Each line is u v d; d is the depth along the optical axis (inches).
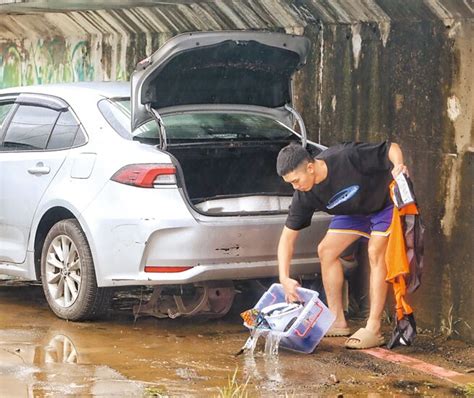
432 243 538.3
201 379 454.3
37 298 626.8
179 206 517.3
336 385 450.0
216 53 540.1
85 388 434.6
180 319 573.3
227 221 521.7
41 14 840.3
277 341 501.4
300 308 504.1
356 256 582.9
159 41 746.2
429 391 444.5
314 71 616.1
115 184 529.0
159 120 531.5
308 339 503.5
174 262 517.7
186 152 556.4
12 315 576.4
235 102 577.6
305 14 609.0
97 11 772.6
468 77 516.1
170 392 432.1
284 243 508.4
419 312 547.2
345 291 579.8
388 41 562.9
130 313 583.5
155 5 691.4
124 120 553.3
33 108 598.5
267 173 577.0
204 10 676.7
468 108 517.0
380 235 510.3
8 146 602.2
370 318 518.0
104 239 529.7
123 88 589.0
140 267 522.3
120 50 792.3
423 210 542.9
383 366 483.2
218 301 556.4
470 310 520.1
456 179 524.7
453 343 524.1
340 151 499.2
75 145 561.9
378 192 503.8
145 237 516.7
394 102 560.1
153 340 525.0
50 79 893.8
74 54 856.3
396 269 497.4
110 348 505.7
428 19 535.5
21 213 582.9
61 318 563.8
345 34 592.4
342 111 597.0
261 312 506.0
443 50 528.7
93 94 576.4
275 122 585.9
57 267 562.9
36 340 517.0
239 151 570.9
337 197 498.9
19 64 941.2
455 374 471.2
